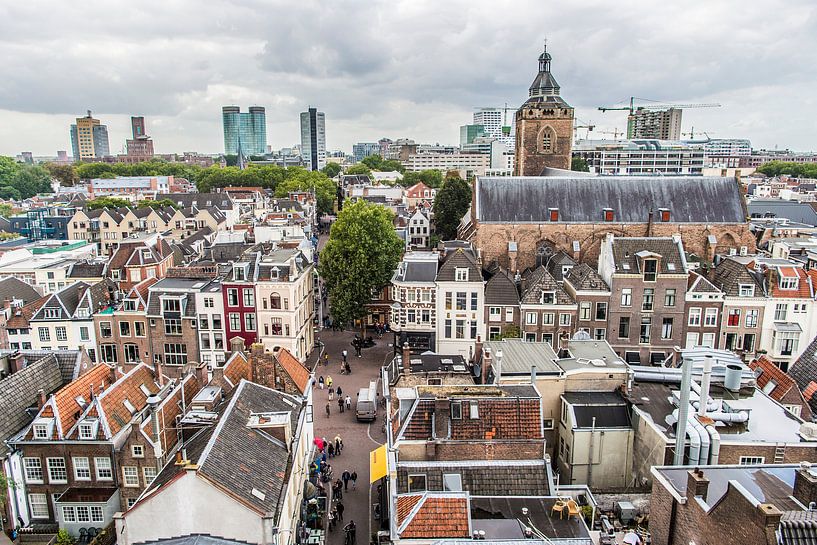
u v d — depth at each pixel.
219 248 118.38
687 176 109.94
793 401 55.59
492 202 107.31
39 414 53.78
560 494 42.94
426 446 43.59
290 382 58.94
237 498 38.03
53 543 51.50
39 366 63.50
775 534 24.89
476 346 66.38
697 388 54.16
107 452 52.78
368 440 70.81
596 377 56.31
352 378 90.44
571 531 36.16
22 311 88.88
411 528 34.88
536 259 106.06
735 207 105.88
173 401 55.62
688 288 83.94
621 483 52.47
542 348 63.66
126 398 57.75
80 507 51.66
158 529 38.19
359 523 54.34
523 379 55.78
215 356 90.00
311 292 103.56
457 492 36.34
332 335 111.81
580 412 52.66
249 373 59.19
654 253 81.88
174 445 54.47
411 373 60.12
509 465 42.69
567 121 147.75
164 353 89.62
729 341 83.56
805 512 27.19
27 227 187.38
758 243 121.31
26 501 53.78
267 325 89.62
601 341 65.88
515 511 38.34
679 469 35.69
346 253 103.88
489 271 103.94
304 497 55.16
